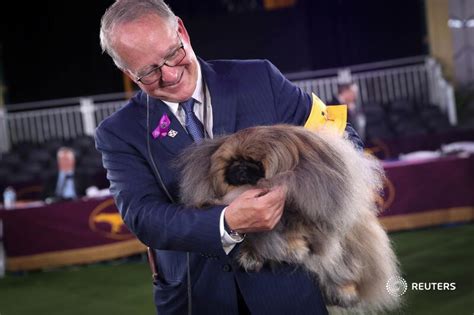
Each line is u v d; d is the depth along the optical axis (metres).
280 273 1.68
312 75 11.41
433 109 9.83
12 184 8.61
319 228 1.55
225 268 1.71
